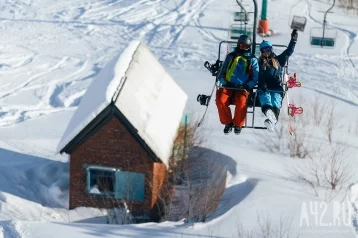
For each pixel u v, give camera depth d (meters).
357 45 97.50
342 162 55.41
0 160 57.41
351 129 65.88
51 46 95.81
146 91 53.44
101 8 114.31
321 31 102.62
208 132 62.50
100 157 50.66
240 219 44.47
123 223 49.62
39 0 118.06
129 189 50.88
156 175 51.09
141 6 115.81
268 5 116.56
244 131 63.16
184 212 50.12
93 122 49.31
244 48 38.53
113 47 96.12
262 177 51.31
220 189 50.31
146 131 49.28
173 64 88.00
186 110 69.12
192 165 56.59
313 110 70.12
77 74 86.00
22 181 53.97
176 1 119.19
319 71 86.25
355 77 85.00
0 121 70.69
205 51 93.75
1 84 81.62
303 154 57.00
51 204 51.91
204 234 42.50
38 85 81.81
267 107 38.47
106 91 49.47
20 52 92.88
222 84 39.12
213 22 106.56
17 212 49.41
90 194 51.16
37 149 60.44
